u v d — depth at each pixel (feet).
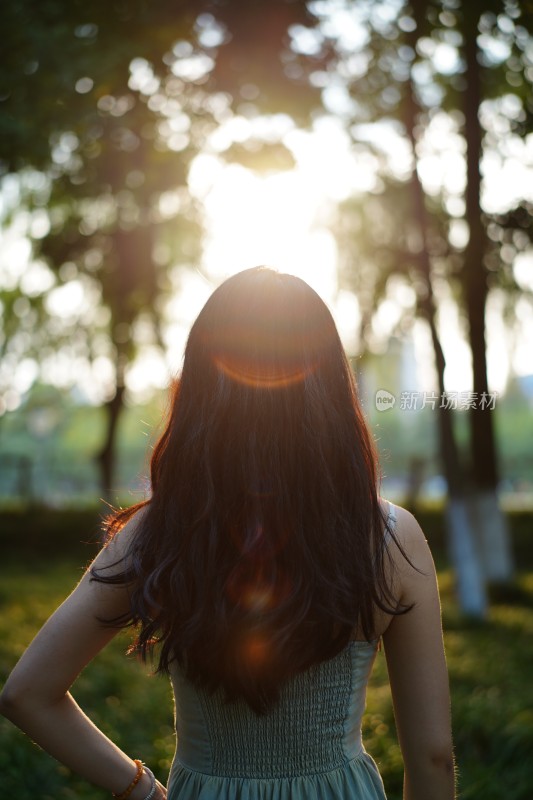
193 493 4.89
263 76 26.99
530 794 13.04
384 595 4.95
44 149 22.20
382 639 5.32
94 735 5.08
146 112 25.50
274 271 5.19
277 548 4.78
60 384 56.80
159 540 4.94
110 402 57.11
